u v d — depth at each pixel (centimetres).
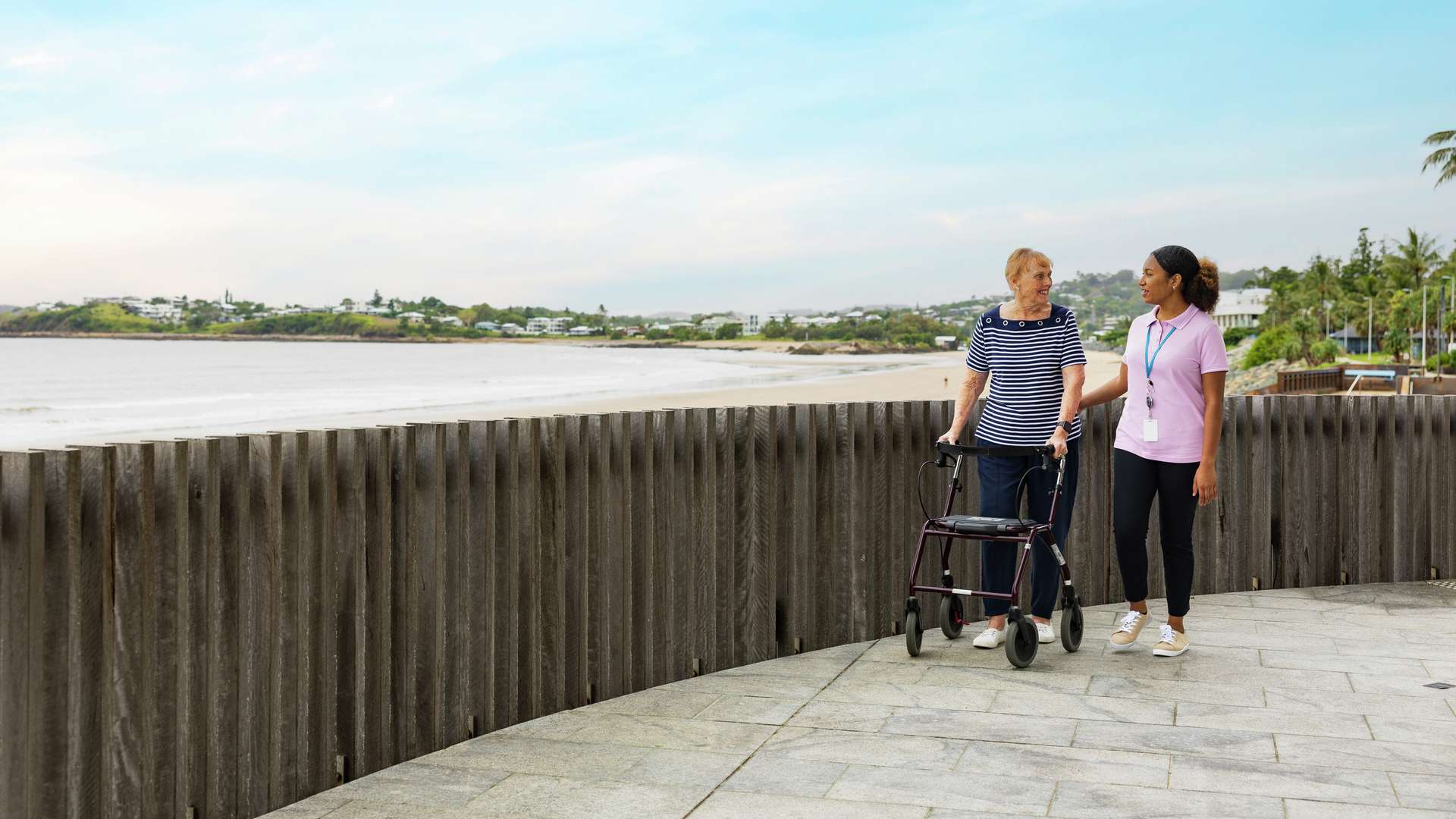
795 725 432
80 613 303
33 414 3397
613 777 377
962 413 565
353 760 383
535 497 446
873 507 574
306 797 367
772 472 534
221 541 341
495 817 344
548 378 6575
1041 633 554
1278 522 682
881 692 476
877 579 576
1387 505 701
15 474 289
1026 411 549
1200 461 522
